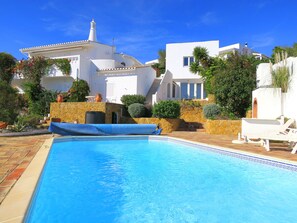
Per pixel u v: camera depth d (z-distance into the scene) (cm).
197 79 2742
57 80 2791
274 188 596
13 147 907
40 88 2527
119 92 2478
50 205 468
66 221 399
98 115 1794
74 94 2388
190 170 765
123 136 1416
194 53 2456
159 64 4103
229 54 2286
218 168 789
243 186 609
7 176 498
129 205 477
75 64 2588
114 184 611
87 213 434
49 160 802
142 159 934
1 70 2794
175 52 2789
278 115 1304
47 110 2288
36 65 2636
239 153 905
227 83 1825
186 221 412
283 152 914
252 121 1202
